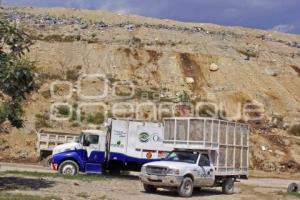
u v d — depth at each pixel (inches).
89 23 2637.8
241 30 3102.9
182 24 2965.1
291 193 1052.5
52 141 1330.0
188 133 963.3
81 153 1163.9
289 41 3097.9
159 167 877.8
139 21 2869.1
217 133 977.5
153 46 2373.3
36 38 2277.3
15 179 947.3
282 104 2171.5
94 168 1174.3
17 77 832.3
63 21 2625.5
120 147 1205.7
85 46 2261.3
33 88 872.9
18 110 864.3
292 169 1721.2
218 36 2706.7
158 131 1209.4
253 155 1744.6
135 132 1208.8
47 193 796.0
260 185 1282.0
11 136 1536.7
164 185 871.1
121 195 834.8
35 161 1450.5
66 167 1144.2
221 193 997.8
